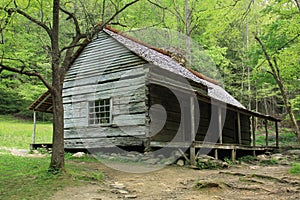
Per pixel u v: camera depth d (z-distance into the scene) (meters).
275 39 12.64
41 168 7.64
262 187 6.78
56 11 7.52
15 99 30.77
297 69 13.45
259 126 30.39
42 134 22.52
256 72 15.32
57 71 7.34
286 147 19.69
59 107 7.25
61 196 5.59
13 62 10.07
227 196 6.02
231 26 11.59
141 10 15.04
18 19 9.02
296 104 22.47
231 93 28.67
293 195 6.12
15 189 5.97
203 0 17.33
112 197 5.71
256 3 12.97
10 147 16.48
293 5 11.28
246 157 14.84
